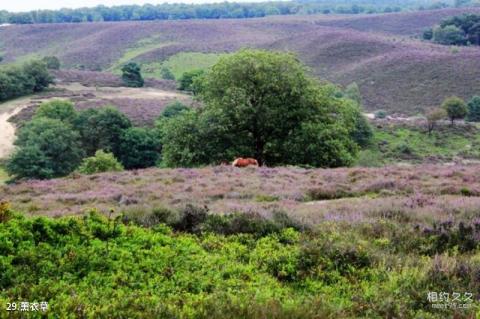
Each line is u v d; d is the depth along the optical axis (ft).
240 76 173.17
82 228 38.96
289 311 29.58
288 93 169.89
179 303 29.71
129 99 453.99
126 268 34.63
